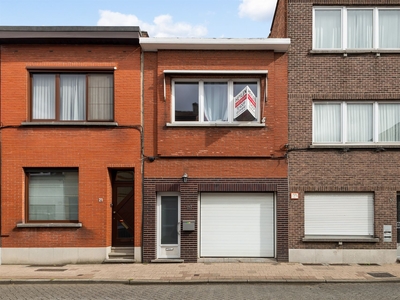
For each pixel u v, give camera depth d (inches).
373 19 492.1
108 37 471.2
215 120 488.7
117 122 477.4
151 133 479.8
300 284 383.9
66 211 484.1
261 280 386.9
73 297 335.6
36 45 480.1
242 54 482.3
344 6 492.4
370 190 476.4
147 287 372.5
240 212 483.5
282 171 477.4
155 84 482.6
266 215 483.2
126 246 492.4
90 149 476.1
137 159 477.1
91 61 481.1
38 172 485.4
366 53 485.1
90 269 435.2
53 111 487.5
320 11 497.0
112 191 495.2
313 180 477.4
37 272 420.5
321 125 489.1
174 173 476.7
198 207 481.1
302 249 472.1
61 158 474.9
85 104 486.6
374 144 481.1
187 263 465.7
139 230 472.7
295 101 482.6
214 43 472.1
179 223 476.7
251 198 484.4
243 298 330.3
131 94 480.4
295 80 484.1
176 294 345.1
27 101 480.4
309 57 486.0
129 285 381.1
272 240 481.7
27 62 479.2
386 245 472.1
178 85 490.3
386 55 485.1
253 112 471.5
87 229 471.5
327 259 470.3
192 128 478.6
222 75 482.3
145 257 469.1
